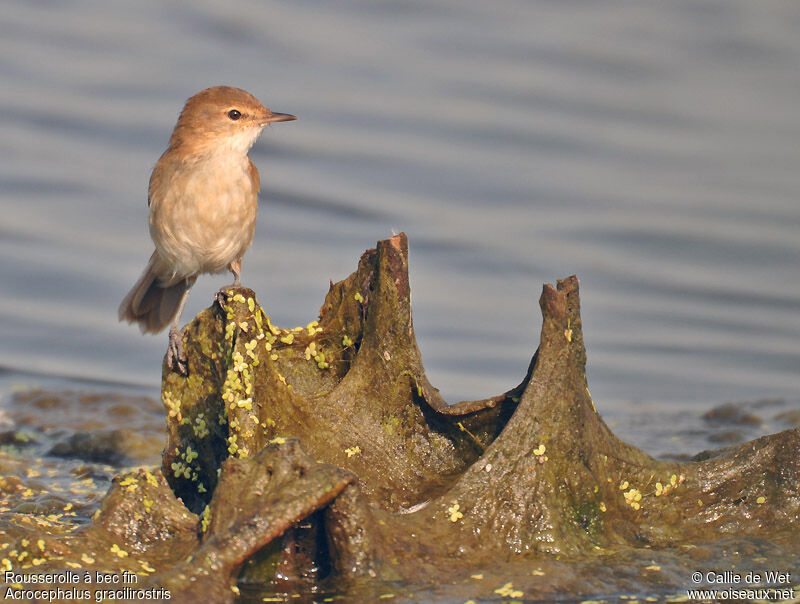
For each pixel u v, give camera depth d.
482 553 8.84
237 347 9.34
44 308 21.05
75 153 28.16
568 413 9.28
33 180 26.44
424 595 8.20
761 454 9.92
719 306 21.69
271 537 8.07
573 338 9.59
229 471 8.52
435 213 25.64
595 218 25.52
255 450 9.21
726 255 23.81
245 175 12.67
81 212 25.06
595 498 9.33
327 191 26.52
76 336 20.08
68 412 15.55
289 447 8.59
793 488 9.80
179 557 8.68
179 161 12.41
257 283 21.89
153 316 13.63
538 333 20.39
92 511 10.91
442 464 9.99
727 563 8.96
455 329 20.47
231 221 12.59
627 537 9.45
